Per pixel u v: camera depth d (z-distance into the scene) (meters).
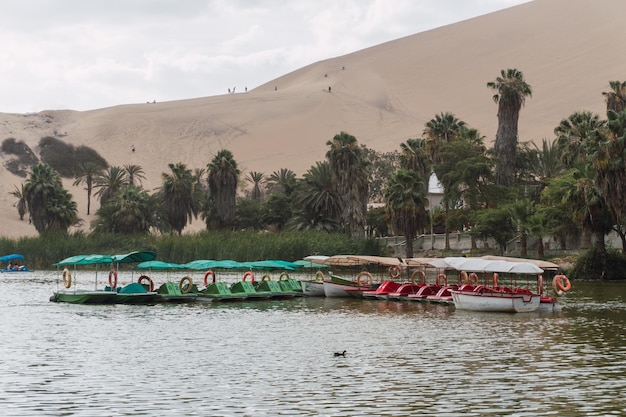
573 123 97.81
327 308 54.03
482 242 105.31
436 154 115.19
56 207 126.31
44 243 104.62
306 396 22.86
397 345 33.66
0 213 167.75
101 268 103.50
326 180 114.44
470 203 105.56
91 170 175.38
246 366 27.97
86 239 105.44
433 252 105.31
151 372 26.73
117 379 25.47
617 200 72.69
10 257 98.69
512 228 94.88
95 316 47.25
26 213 171.25
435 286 60.69
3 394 23.17
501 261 53.56
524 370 27.14
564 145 98.50
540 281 55.06
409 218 93.69
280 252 97.25
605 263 78.69
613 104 100.25
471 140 115.19
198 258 97.88
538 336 36.84
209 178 128.88
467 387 24.16
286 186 139.62
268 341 35.06
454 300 52.38
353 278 85.31
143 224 123.06
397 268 74.06
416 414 20.73
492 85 110.88
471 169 105.44
